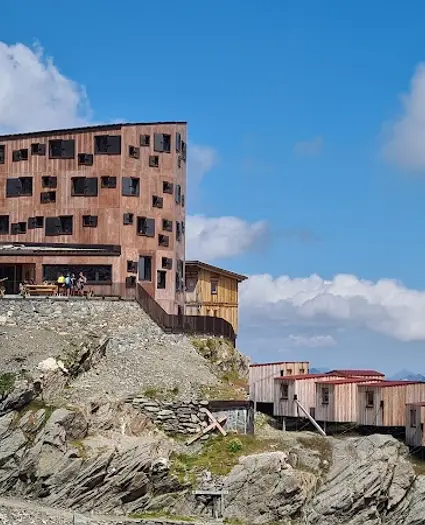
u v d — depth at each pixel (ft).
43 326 359.25
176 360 363.56
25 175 414.00
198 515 298.56
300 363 377.30
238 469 303.68
